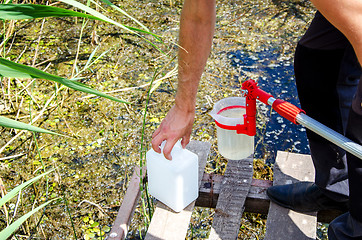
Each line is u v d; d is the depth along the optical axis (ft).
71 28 11.58
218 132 6.11
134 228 7.14
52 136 8.73
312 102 5.34
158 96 9.52
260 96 5.13
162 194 5.71
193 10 4.63
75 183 7.86
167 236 5.38
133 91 9.66
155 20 11.70
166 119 5.50
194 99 5.34
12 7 2.50
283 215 5.65
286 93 9.37
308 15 11.53
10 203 7.60
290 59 10.24
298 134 8.57
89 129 8.86
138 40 11.09
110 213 7.38
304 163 6.36
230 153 6.18
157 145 5.45
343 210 5.58
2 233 2.99
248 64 10.18
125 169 8.08
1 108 9.35
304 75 5.26
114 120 9.02
